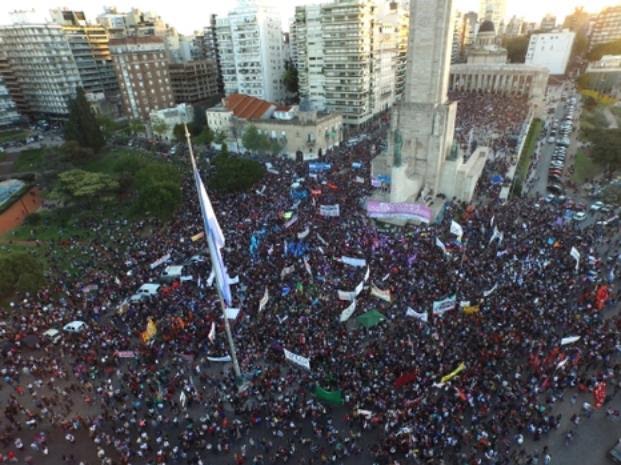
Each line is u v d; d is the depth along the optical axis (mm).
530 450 28844
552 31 195250
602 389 30750
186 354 37750
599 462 28188
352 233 54656
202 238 56938
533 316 38125
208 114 111312
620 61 149875
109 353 38781
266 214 62250
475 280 43812
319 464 28500
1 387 36781
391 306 41250
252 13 125750
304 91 126938
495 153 86625
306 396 33375
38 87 147000
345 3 106000
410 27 64375
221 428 31125
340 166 84625
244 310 42125
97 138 104625
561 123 112500
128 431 31750
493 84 154750
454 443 28516
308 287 44781
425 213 51875
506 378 33031
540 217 57062
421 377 33000
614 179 73312
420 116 68188
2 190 86438
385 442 28891
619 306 41094
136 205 64750
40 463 30172
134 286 48031
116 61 126562
